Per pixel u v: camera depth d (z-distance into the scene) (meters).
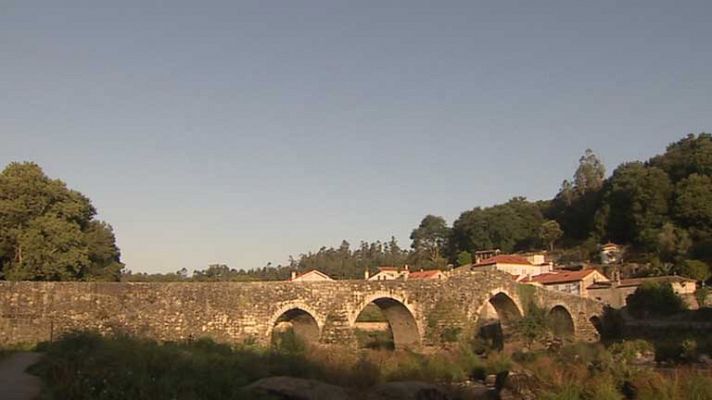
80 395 21.03
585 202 157.75
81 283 46.78
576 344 62.09
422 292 61.56
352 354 43.59
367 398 28.72
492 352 54.41
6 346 40.50
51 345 31.62
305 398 25.81
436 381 38.94
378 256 191.25
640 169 138.88
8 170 59.97
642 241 123.06
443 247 181.12
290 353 40.06
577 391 32.25
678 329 76.12
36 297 45.38
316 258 191.12
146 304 48.47
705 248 107.25
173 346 38.66
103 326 46.66
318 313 54.88
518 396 33.00
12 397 20.19
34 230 57.84
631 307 88.69
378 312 88.25
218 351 41.16
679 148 145.00
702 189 117.69
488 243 158.38
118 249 74.19
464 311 63.66
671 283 91.31
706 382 31.70
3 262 59.34
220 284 51.06
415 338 61.62
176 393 22.53
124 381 22.23
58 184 63.00
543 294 74.69
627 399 31.75
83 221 67.19
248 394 24.59
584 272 106.94
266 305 52.34
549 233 149.88
